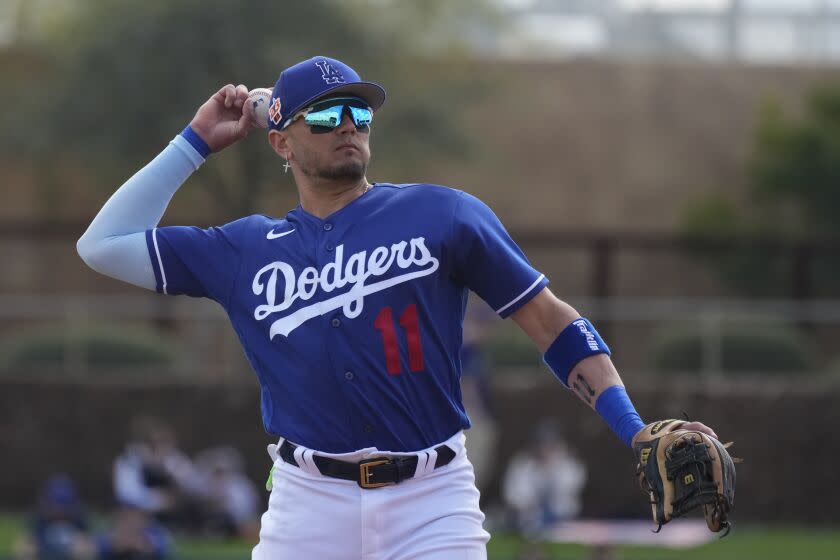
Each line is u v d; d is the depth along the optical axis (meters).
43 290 89.12
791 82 95.19
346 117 14.43
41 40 91.56
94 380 66.00
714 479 13.09
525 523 50.12
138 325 75.06
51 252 89.44
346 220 14.43
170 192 15.70
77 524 46.88
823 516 62.94
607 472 63.47
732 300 86.81
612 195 94.00
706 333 67.38
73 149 84.62
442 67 93.19
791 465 63.38
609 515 54.12
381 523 13.98
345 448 14.06
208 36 81.81
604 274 82.62
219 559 47.12
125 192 15.45
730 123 94.50
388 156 86.75
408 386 13.99
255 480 65.25
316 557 14.13
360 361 13.94
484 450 54.22
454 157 88.44
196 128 15.82
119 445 65.62
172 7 81.75
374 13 89.25
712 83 95.06
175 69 81.88
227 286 14.79
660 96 95.00
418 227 14.22
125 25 82.44
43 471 65.62
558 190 94.12
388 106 86.75
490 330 67.81
